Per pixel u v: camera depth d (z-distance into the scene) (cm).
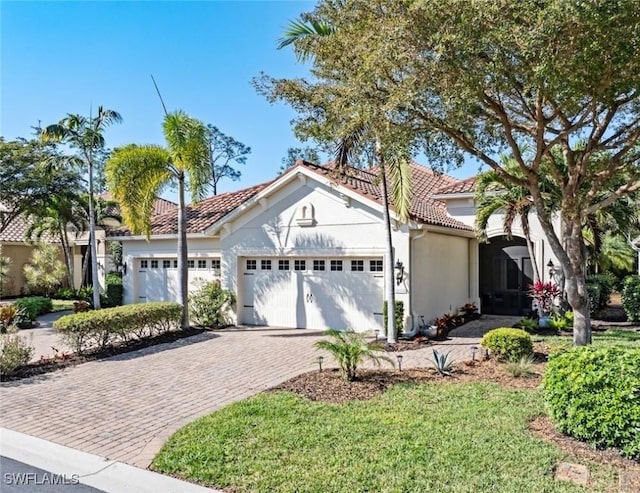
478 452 559
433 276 1593
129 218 1605
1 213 2372
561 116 943
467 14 661
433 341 1337
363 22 835
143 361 1141
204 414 747
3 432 693
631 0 584
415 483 491
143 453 600
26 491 524
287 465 540
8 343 1082
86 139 1986
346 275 1518
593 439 573
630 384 555
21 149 2125
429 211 1673
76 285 3083
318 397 802
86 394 878
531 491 471
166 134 1465
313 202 1551
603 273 2389
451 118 855
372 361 1035
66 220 2514
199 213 1947
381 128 873
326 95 950
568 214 978
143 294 1997
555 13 607
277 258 1652
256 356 1172
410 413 702
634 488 475
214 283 1712
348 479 503
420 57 742
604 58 667
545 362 1014
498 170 980
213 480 514
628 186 963
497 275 1964
